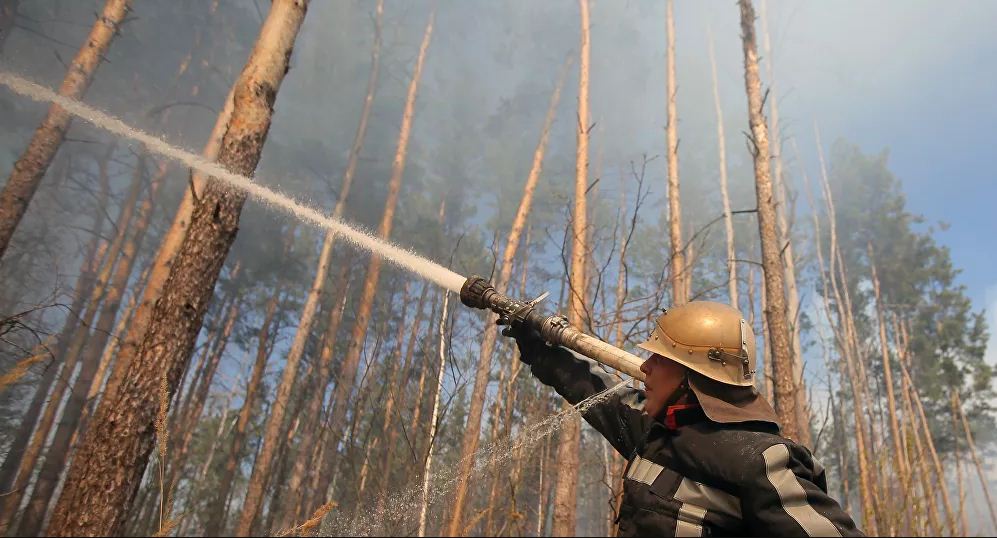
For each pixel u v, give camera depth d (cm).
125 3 830
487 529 646
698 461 134
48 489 1045
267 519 1592
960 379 2512
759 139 769
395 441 763
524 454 667
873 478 708
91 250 1548
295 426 1788
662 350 155
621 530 146
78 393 1184
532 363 198
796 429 638
